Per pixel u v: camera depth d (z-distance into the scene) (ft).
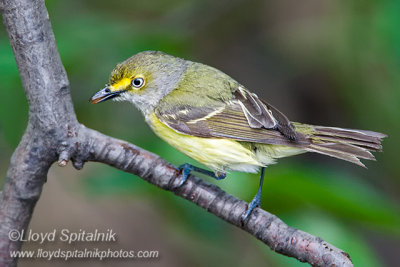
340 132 28.12
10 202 23.49
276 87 47.62
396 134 43.11
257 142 27.86
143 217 44.55
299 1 46.21
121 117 38.27
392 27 38.86
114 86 31.78
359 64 42.73
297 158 47.16
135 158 24.53
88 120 37.52
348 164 47.01
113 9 42.29
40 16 22.02
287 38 46.14
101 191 31.17
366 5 41.47
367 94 42.96
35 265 39.63
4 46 31.37
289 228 23.79
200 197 24.80
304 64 46.47
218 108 29.55
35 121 22.89
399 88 41.88
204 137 29.27
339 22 43.62
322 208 29.22
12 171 23.38
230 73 46.98
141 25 38.01
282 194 29.07
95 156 24.06
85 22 35.53
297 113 47.78
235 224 24.45
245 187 29.53
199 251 41.73
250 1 45.91
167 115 30.19
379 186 45.47
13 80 30.73
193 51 41.81
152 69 31.48
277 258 29.45
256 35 47.06
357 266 27.91
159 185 25.03
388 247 44.78
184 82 31.30
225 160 29.07
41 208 42.88
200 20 44.01
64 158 23.13
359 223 30.19
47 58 22.38
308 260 23.25
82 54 33.86
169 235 42.57
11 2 21.54
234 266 40.70
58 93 22.77
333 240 28.45
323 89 47.14
